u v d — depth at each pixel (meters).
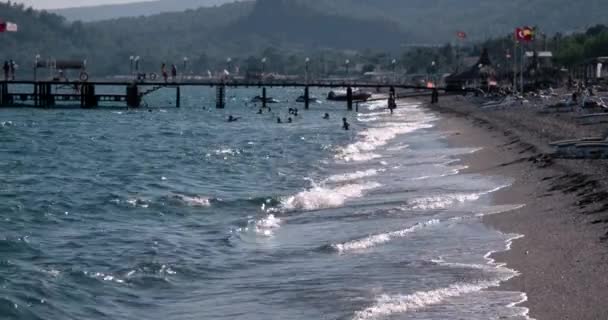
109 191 36.72
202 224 29.03
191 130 77.38
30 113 99.19
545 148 41.16
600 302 17.09
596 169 32.16
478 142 52.75
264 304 18.70
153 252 24.16
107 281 20.86
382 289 19.06
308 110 114.38
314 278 20.58
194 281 21.08
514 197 29.66
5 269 21.83
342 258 22.50
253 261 22.92
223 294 19.78
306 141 63.34
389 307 17.58
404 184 35.44
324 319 17.31
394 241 23.95
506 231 24.20
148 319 18.08
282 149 56.91
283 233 26.64
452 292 18.42
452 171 39.19
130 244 25.44
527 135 50.19
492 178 35.12
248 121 91.25
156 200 33.75
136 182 40.22
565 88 110.62
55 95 109.44
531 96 93.12
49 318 17.91
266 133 73.19
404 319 16.80
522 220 25.39
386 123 84.31
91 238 26.44
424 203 29.78
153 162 49.91
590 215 24.75
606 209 25.02
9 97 108.94
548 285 18.52
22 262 22.83
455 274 19.89
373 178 38.38
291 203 32.16
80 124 83.81
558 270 19.55
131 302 19.30
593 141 37.25
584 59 146.75
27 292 19.42
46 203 33.19
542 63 167.88
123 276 21.34
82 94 109.00
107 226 28.72
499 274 19.67
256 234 26.70
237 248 24.67
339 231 26.20
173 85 109.69
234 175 42.88
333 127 79.19
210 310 18.56
